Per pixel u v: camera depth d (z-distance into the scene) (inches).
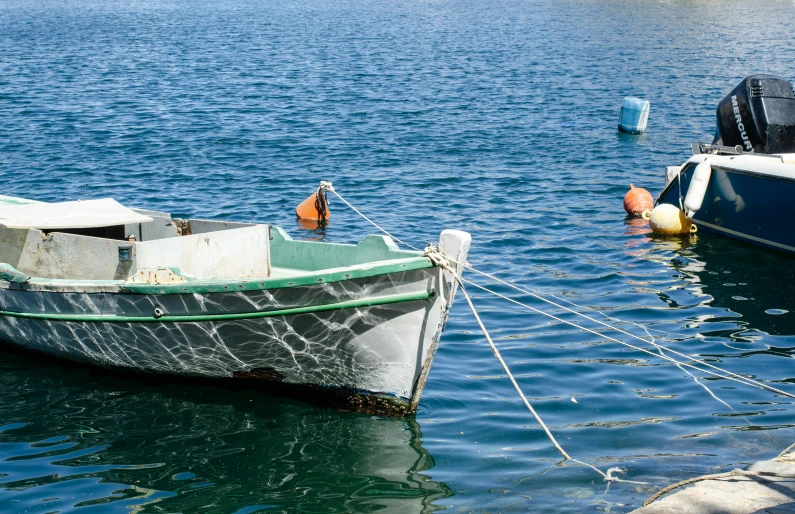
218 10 3690.9
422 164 935.0
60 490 325.4
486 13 3472.0
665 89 1488.7
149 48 2065.7
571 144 1048.2
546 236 673.0
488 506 307.3
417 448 354.9
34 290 426.6
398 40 2333.9
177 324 398.0
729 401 392.5
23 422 382.3
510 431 367.2
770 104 687.7
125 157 954.7
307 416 390.6
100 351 430.9
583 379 418.3
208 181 857.5
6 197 546.6
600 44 2230.6
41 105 1258.6
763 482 292.4
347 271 361.4
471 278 572.7
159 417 388.2
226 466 343.3
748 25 2746.1
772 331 478.3
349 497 319.0
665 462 335.0
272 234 472.4
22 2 4269.2
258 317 382.6
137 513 310.3
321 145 1022.4
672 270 589.6
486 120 1196.5
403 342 371.6
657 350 453.1
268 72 1647.4
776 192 621.0
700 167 665.6
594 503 304.2
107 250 422.3
